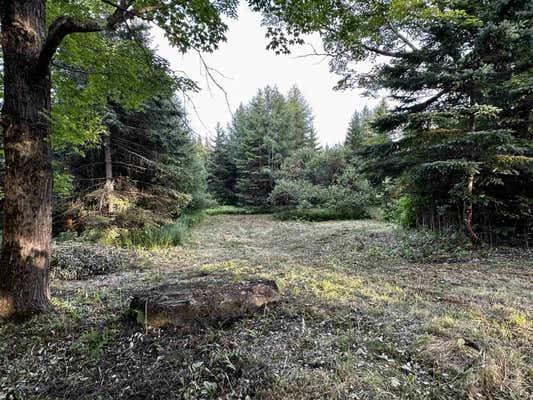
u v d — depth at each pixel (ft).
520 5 15.85
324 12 10.99
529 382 5.49
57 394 5.62
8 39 8.13
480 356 6.15
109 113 22.86
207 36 10.75
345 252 20.59
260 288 9.32
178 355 6.57
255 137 63.52
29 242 8.55
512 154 16.65
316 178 55.57
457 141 15.99
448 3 17.08
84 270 15.70
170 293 8.75
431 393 5.24
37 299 8.69
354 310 9.06
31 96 8.43
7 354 6.89
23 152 8.37
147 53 11.24
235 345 6.91
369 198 46.26
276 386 5.46
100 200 25.08
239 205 66.49
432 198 21.58
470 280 12.44
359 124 76.89
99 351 6.84
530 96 15.72
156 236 24.94
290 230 35.60
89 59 11.77
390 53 24.64
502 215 18.65
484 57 16.81
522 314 8.48
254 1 10.37
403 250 18.89
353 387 5.40
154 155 28.48
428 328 7.61
